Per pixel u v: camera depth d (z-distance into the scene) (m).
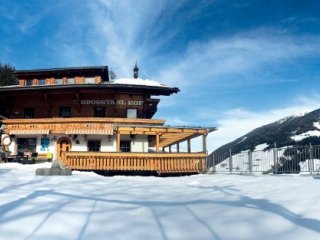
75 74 33.69
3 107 34.38
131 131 25.88
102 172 25.55
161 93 30.59
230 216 6.41
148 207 7.54
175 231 5.79
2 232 5.48
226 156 24.88
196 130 26.12
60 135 28.97
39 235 5.43
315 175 16.59
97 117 29.83
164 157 25.12
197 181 14.73
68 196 8.80
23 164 25.42
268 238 5.11
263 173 20.69
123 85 28.86
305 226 5.38
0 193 9.01
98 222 6.24
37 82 34.16
